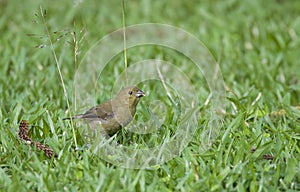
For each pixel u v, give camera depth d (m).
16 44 27.80
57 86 23.67
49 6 33.00
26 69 25.89
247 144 17.42
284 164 16.80
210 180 15.74
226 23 31.69
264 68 26.00
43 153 17.36
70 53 26.94
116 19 31.95
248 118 20.06
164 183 16.08
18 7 33.09
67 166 16.56
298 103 23.11
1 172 16.56
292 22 31.53
